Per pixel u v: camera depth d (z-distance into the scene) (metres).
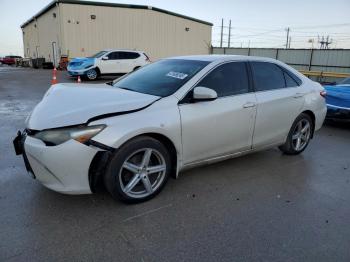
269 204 3.46
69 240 2.69
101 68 17.88
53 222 2.94
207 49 36.69
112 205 3.28
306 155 5.21
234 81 4.06
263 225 3.04
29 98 10.30
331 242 2.81
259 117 4.23
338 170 4.58
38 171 3.02
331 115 7.32
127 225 2.95
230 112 3.85
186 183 3.90
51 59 30.53
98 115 2.99
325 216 3.26
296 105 4.76
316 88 5.20
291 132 4.86
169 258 2.52
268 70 4.56
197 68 3.90
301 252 2.66
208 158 3.85
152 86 3.81
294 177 4.25
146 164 3.29
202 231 2.90
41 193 3.46
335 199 3.65
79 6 25.61
